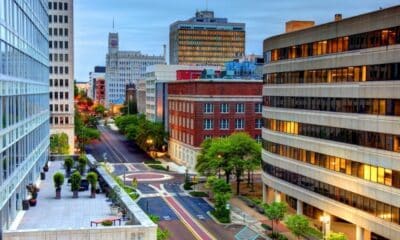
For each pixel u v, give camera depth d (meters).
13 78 48.78
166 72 191.75
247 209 85.69
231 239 68.06
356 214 64.81
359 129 64.19
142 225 42.78
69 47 162.25
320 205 72.88
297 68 78.88
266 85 90.06
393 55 57.88
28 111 59.66
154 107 187.38
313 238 67.50
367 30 62.47
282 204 70.44
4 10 44.22
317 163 73.81
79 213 50.72
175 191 99.62
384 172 59.75
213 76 158.25
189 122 128.62
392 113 58.31
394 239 57.88
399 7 56.62
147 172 122.31
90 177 58.31
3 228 43.62
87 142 169.50
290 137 81.06
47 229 41.09
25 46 57.03
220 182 82.38
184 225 74.88
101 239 41.84
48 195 59.53
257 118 127.50
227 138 102.81
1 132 42.56
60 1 162.12
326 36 71.19
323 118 72.12
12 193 47.88
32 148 63.62
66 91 162.12
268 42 88.69
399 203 57.00
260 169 110.12
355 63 65.00
